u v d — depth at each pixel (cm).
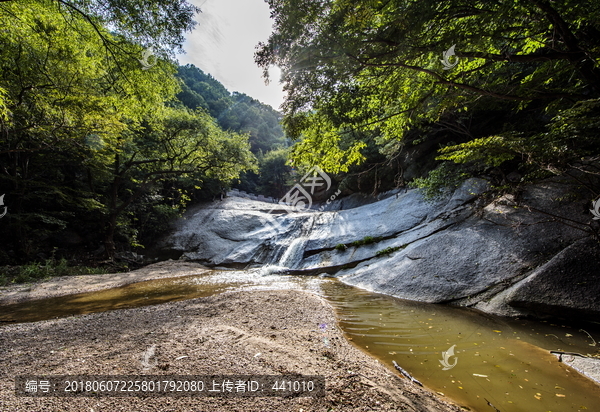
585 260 505
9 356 319
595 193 485
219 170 1631
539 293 498
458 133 1182
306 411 211
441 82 429
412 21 359
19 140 1050
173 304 625
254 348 337
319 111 506
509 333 444
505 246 658
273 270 1156
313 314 545
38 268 1089
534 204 721
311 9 386
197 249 1661
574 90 501
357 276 912
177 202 2319
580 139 447
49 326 462
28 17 701
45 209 1433
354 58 412
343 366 304
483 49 422
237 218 1861
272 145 5041
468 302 598
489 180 934
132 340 370
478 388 288
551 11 321
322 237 1278
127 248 1698
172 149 1563
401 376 307
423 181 1102
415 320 521
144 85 870
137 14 653
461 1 354
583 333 437
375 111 544
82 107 818
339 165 586
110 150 1303
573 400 266
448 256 738
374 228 1179
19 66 793
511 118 1038
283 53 440
